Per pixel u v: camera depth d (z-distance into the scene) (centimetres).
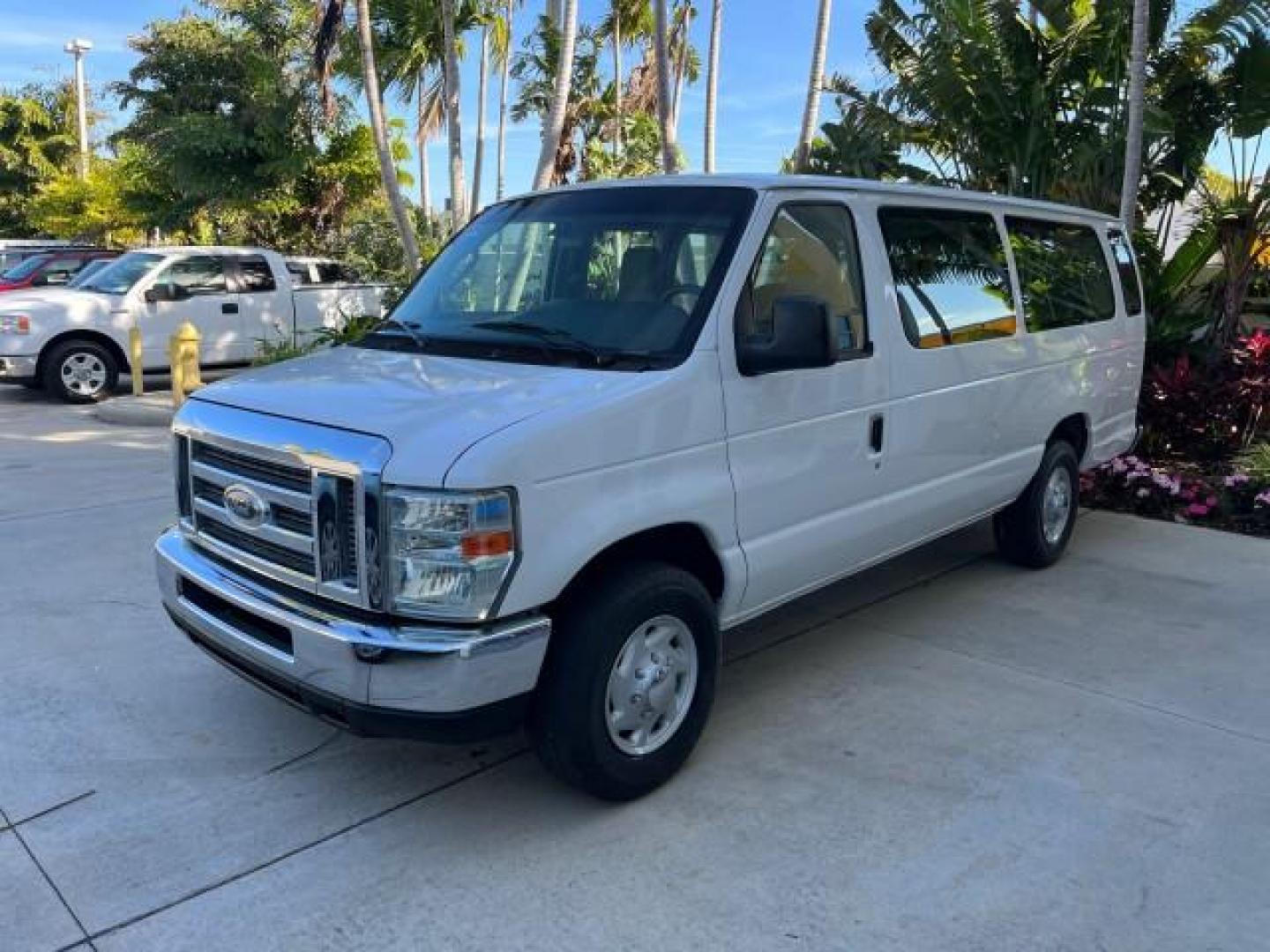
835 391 439
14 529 736
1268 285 1065
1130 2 1012
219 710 452
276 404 363
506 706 335
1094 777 400
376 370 392
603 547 348
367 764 407
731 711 455
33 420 1259
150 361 1445
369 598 326
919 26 1095
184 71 2281
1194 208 1077
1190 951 304
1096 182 1079
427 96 2327
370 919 316
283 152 2247
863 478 462
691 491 377
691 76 2889
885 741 428
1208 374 945
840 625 560
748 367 395
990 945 305
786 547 423
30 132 3978
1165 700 469
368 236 2331
